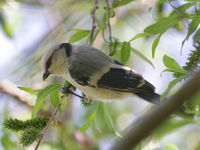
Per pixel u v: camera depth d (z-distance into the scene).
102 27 9.48
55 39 13.26
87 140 12.68
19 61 12.87
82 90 9.37
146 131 4.02
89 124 9.07
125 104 13.83
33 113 7.93
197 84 3.78
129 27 14.19
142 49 13.77
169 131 8.92
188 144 12.34
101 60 9.23
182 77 7.06
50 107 11.16
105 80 9.02
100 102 9.30
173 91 8.19
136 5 13.92
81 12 13.67
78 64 9.20
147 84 8.80
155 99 8.69
